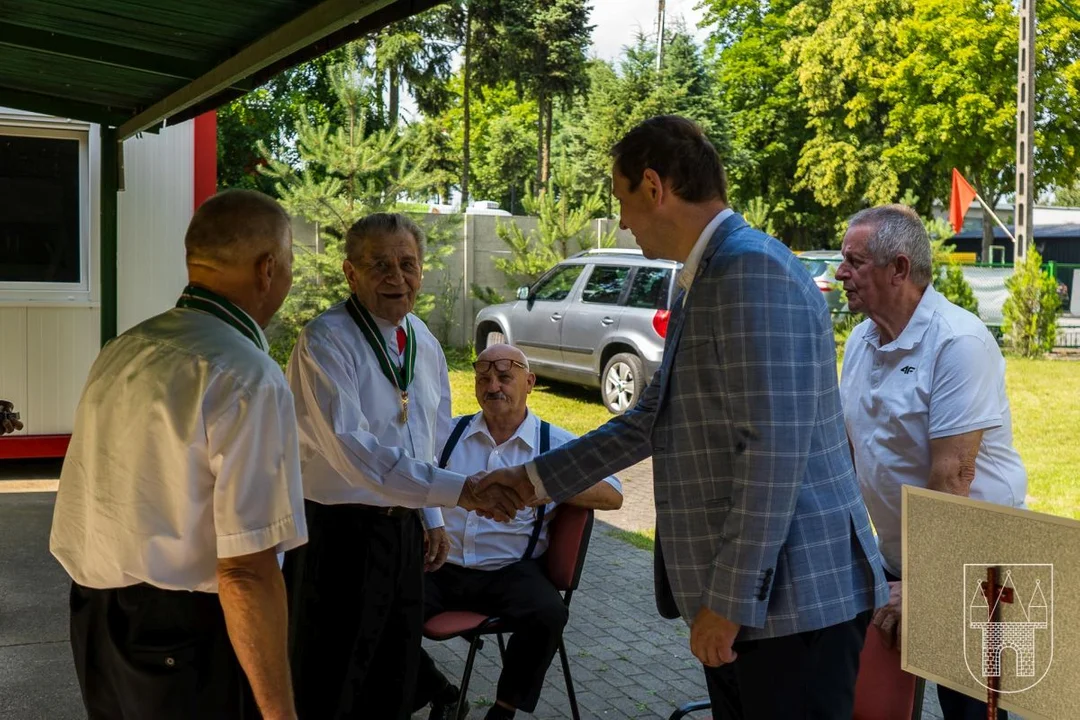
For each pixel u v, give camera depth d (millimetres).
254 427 1979
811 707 2227
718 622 2137
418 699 3719
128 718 2088
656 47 28250
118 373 2049
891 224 2867
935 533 2064
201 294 2113
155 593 2037
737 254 2176
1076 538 1841
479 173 43375
